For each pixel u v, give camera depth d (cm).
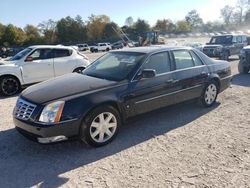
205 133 508
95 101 440
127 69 515
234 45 1822
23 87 938
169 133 511
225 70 690
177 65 578
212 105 675
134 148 450
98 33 9950
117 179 361
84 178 365
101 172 379
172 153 430
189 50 618
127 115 491
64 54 1024
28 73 935
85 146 461
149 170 381
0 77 885
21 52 995
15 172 383
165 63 558
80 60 1052
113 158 418
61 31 9788
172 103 566
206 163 397
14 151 447
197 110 643
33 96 447
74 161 411
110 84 477
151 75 495
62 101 424
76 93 444
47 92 452
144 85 508
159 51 556
